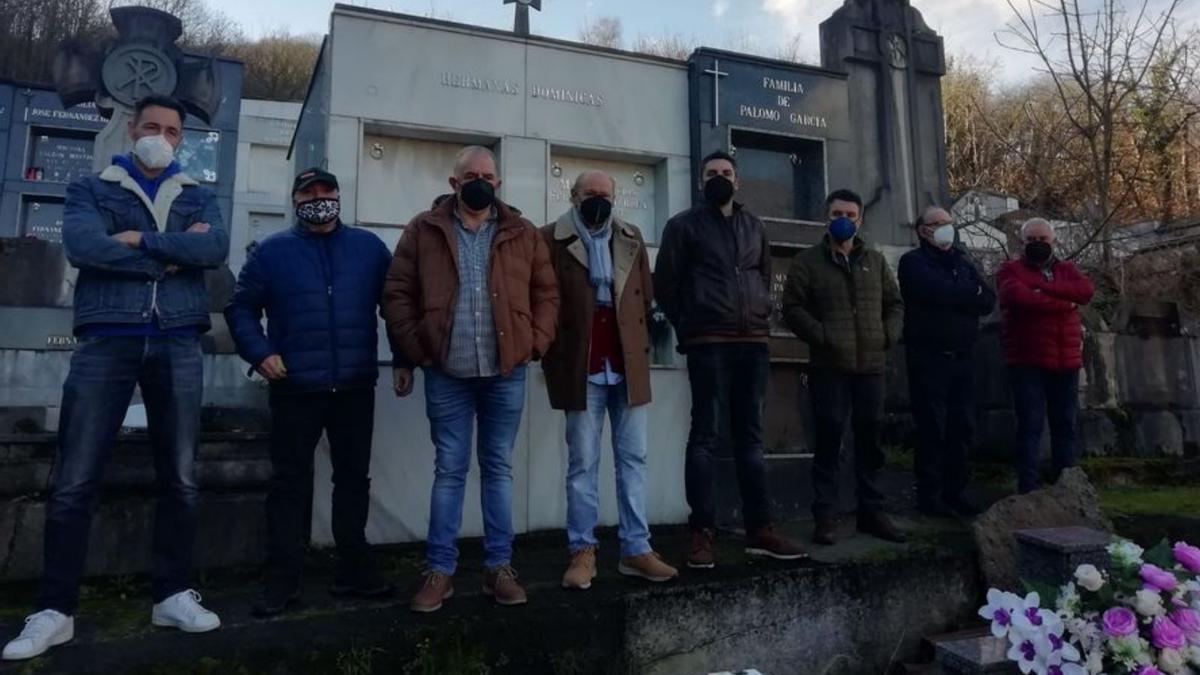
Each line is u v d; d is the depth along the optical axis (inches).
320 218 120.6
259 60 1141.1
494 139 178.4
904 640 136.7
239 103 426.3
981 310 176.7
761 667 125.4
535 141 181.3
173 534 108.6
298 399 116.3
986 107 498.3
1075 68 274.1
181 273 112.7
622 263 136.4
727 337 141.9
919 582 140.1
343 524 120.4
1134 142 321.4
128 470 137.9
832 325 157.5
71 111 430.3
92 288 107.3
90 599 122.0
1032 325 174.1
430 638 105.0
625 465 132.6
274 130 538.3
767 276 150.4
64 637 99.4
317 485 152.0
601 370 131.7
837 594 133.0
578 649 112.3
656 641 118.5
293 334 116.6
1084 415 234.1
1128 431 238.5
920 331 176.6
